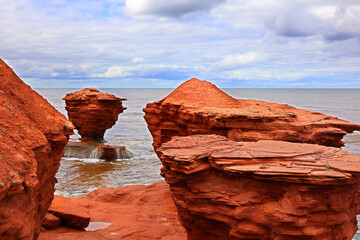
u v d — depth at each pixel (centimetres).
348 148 5744
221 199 1352
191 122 2969
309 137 2483
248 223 1313
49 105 1492
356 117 11481
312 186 1229
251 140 2527
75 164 4722
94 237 1798
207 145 1592
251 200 1312
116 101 6075
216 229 1459
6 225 801
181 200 1496
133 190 3031
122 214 2353
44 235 1733
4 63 1355
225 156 1384
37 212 1228
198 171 1416
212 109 2942
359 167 1256
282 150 1498
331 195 1244
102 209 2436
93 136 6209
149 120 3584
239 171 1299
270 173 1249
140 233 1919
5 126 997
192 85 3562
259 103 3697
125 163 4809
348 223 1338
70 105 5991
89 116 5919
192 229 1540
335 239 1298
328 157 1414
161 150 1504
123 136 7775
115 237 1830
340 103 19600
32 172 940
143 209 2489
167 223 2161
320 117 2872
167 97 3578
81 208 2098
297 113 3139
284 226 1264
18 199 880
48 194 1343
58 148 1369
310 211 1245
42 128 1255
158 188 3036
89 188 3569
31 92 1412
